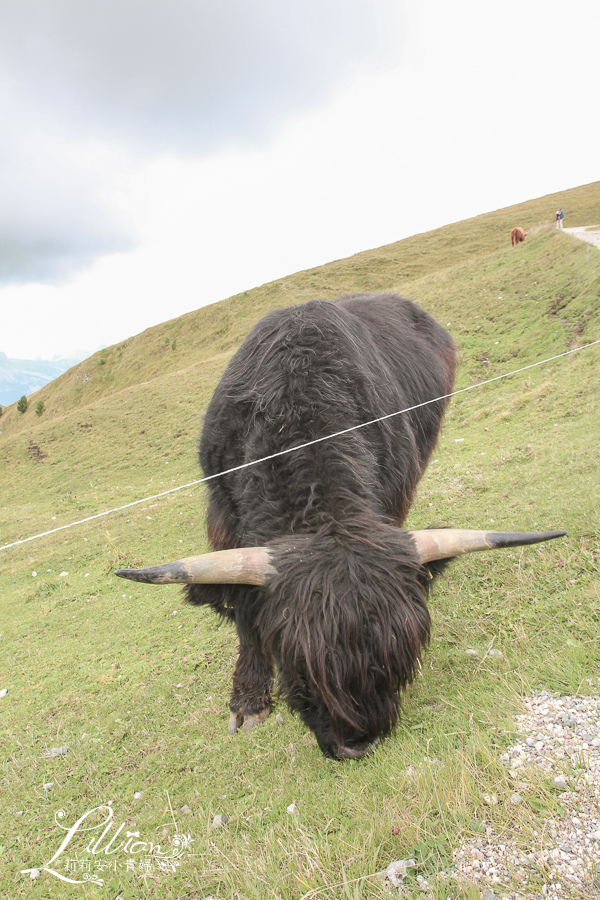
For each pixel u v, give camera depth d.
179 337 53.56
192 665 5.15
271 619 2.55
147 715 4.54
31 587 10.17
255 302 50.06
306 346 3.39
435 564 2.81
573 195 54.72
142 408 25.66
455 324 18.72
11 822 3.62
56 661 6.36
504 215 54.09
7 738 4.83
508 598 4.05
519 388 12.42
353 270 48.69
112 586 8.85
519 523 5.14
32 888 2.98
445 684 3.40
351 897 1.94
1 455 25.12
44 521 16.19
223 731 3.97
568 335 14.62
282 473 2.92
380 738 2.55
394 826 2.20
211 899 2.34
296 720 3.74
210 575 2.51
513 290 19.84
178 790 3.47
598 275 16.30
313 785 2.85
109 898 2.65
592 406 8.56
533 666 3.13
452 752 2.61
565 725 2.58
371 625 2.29
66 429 25.66
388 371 4.16
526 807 2.15
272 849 2.39
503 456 7.93
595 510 4.59
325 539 2.53
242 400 3.42
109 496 17.19
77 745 4.38
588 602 3.56
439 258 46.50
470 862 1.99
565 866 1.88
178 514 12.09
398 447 3.80
